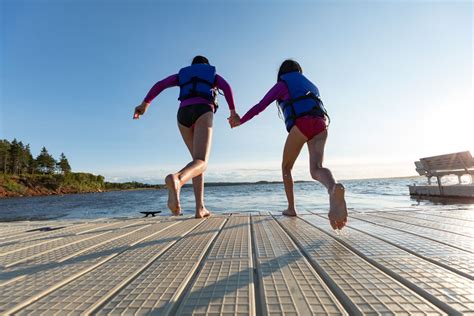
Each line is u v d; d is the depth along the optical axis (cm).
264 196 1841
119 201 2431
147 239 261
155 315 101
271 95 329
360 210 429
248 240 238
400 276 135
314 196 1569
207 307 107
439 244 199
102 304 113
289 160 387
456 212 382
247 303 110
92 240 266
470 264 151
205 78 383
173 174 238
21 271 165
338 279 134
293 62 361
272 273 146
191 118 373
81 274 156
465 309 99
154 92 386
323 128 312
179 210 233
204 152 361
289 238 242
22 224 431
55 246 243
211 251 202
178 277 144
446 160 984
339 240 224
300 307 104
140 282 138
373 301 108
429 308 101
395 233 246
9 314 105
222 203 1295
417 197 1184
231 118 369
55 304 114
